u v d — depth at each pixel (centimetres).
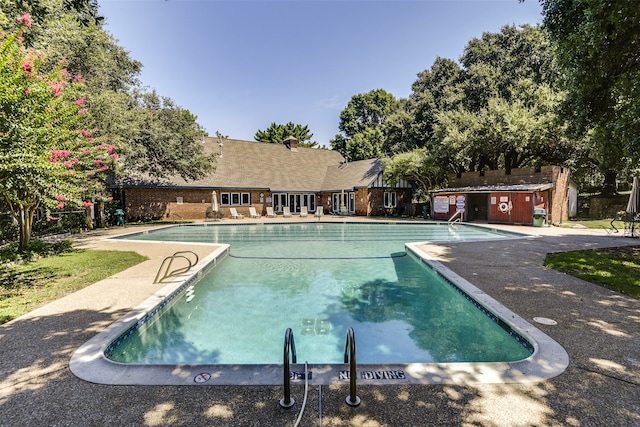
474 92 2562
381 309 618
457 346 470
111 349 381
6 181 652
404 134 3000
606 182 2702
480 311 519
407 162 2542
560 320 430
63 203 815
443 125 2416
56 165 674
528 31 2438
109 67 1773
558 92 2028
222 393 275
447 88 2750
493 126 2144
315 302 656
